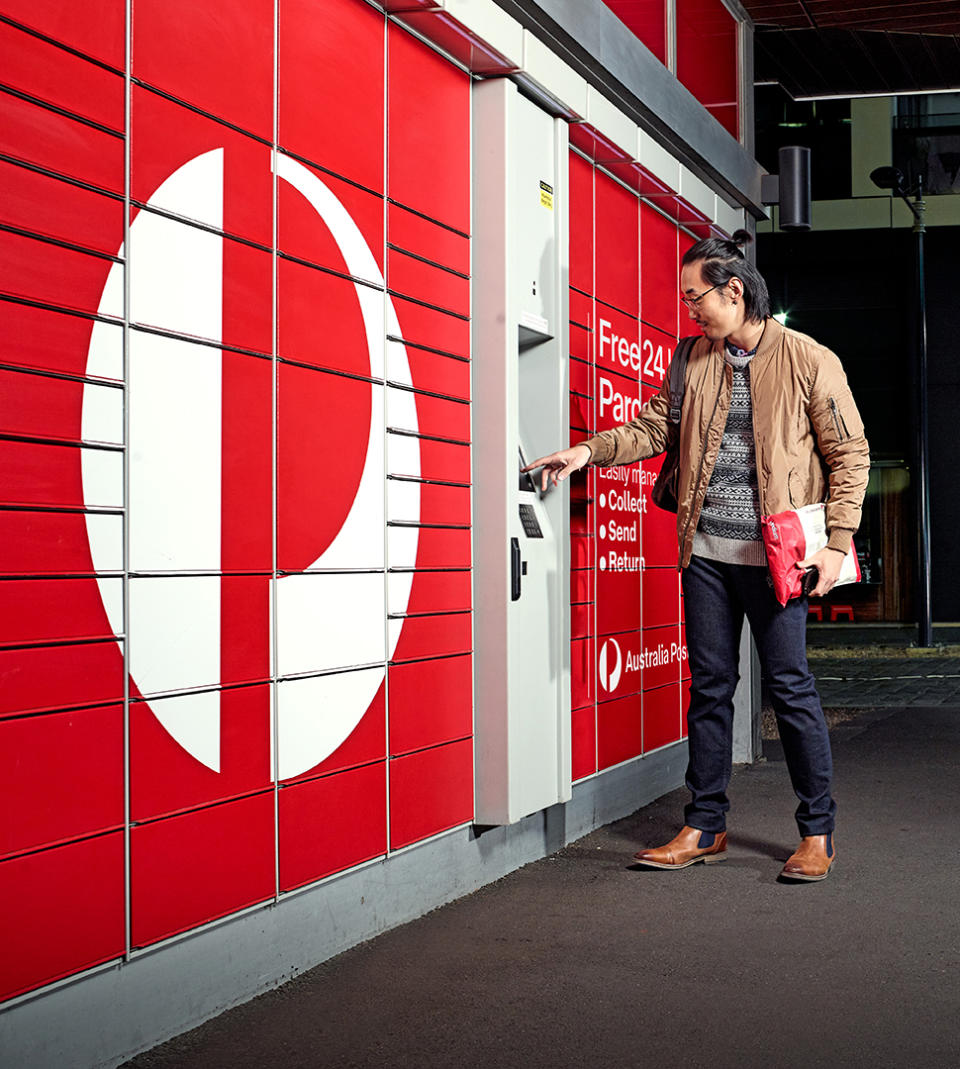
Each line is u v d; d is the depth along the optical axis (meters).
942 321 20.77
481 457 4.17
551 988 3.11
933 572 21.16
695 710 4.44
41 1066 2.41
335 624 3.35
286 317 3.15
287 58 3.18
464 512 4.11
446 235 4.01
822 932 3.58
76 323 2.48
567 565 4.66
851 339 21.06
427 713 3.84
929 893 4.02
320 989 3.10
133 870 2.63
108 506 2.56
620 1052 2.69
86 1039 2.52
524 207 4.39
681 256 6.31
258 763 3.04
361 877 3.49
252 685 3.01
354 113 3.48
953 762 6.78
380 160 3.62
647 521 5.75
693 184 6.03
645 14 5.56
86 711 2.51
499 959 3.34
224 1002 2.93
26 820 2.37
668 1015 2.91
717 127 6.20
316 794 3.27
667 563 6.00
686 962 3.31
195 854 2.82
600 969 3.26
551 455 4.31
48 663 2.41
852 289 21.02
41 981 2.40
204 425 2.85
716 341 4.30
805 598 4.26
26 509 2.36
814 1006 2.97
